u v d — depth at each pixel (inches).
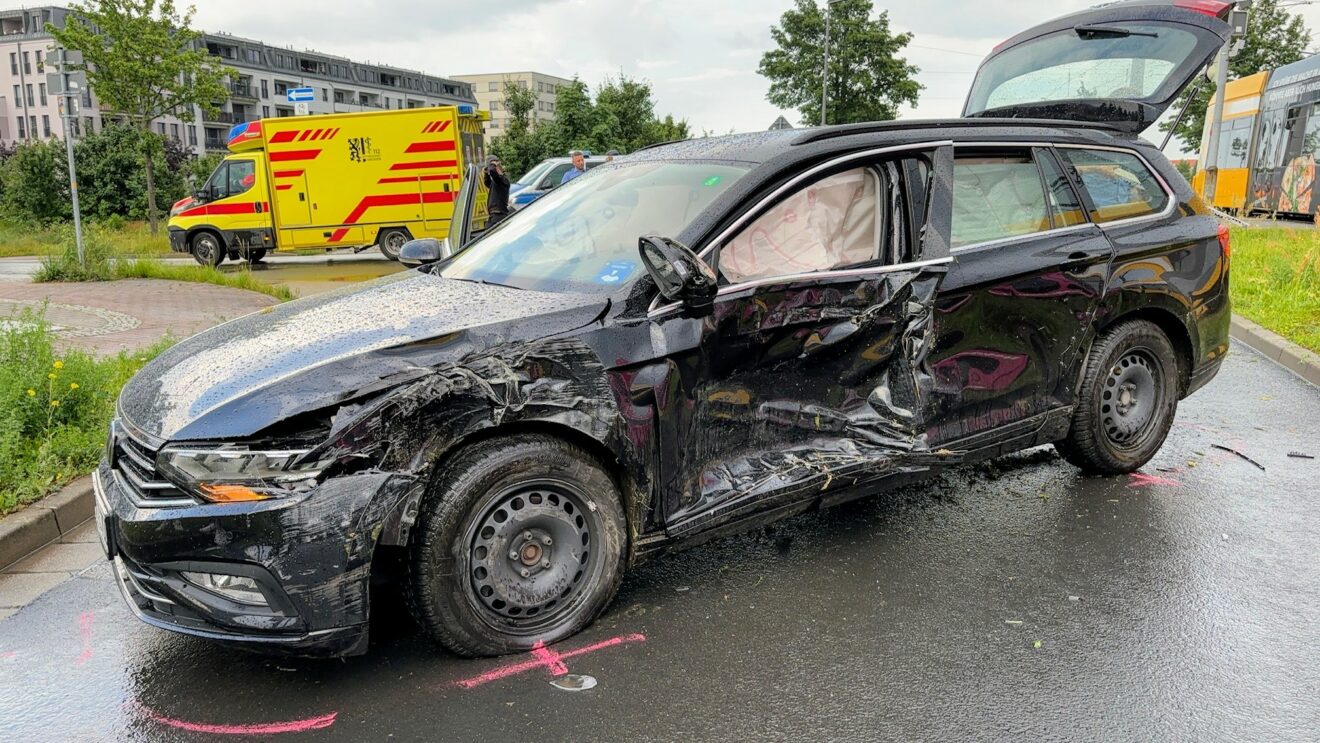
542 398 123.0
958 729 113.4
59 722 118.2
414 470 115.7
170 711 120.1
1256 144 1023.0
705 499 140.5
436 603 122.0
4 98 4033.0
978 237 168.1
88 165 1493.6
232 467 111.7
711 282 129.9
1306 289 408.8
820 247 150.8
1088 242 181.8
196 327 391.9
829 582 153.9
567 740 112.1
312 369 117.9
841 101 1658.5
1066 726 113.7
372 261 802.8
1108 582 152.8
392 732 114.0
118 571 127.2
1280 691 120.8
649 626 139.6
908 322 154.0
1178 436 233.5
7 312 433.4
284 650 114.9
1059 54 267.0
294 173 720.3
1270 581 152.6
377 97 5039.4
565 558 131.4
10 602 152.7
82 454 202.5
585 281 142.9
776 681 124.4
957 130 171.5
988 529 175.5
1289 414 253.9
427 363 119.3
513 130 1727.4
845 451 151.7
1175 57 236.1
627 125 1711.4
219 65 1187.3
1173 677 124.3
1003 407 172.4
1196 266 199.6
